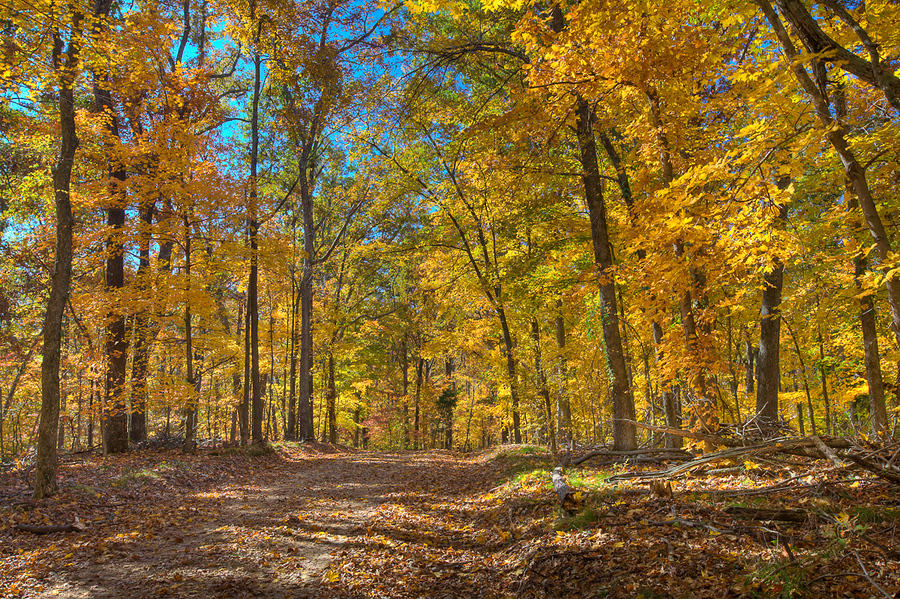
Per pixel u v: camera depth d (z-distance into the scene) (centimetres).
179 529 752
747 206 559
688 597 370
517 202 1319
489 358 1958
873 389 987
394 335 2947
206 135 1447
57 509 788
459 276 1897
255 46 1625
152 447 1526
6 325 1655
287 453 1831
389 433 3572
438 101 1416
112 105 1473
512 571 511
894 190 842
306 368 2400
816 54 479
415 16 1352
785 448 593
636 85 685
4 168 1633
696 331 759
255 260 1555
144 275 1315
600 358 1493
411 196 1905
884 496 476
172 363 1742
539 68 723
